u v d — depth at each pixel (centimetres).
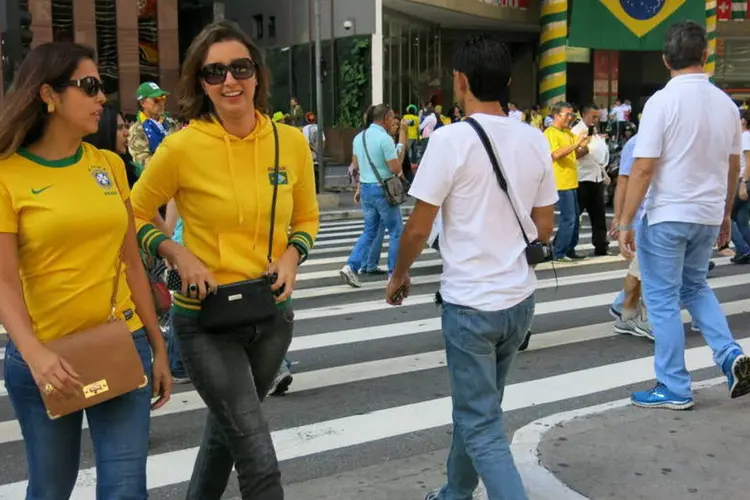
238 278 302
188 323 303
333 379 612
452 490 344
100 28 2708
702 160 467
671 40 470
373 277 1016
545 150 323
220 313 293
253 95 307
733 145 490
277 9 3105
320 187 1895
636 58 4091
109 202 276
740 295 890
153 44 2828
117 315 282
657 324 485
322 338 732
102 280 275
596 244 1156
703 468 397
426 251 1204
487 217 310
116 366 270
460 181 308
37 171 265
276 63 3145
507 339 318
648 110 470
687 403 481
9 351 275
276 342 316
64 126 269
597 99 4041
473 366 311
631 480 385
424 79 3158
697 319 502
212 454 322
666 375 485
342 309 846
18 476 449
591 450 421
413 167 2120
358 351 689
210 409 304
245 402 299
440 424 516
